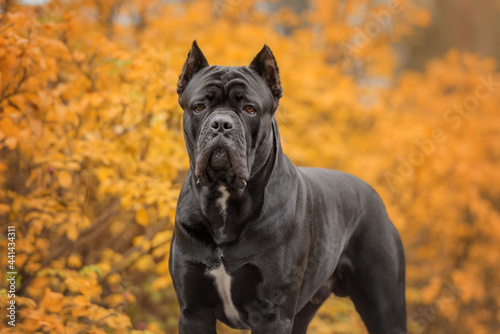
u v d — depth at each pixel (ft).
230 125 12.58
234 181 12.69
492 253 32.99
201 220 13.41
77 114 20.56
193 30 31.68
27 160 21.03
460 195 32.78
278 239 13.38
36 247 20.07
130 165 20.27
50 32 18.74
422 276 33.81
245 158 12.71
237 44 30.48
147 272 25.53
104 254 23.25
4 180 20.04
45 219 19.97
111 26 28.91
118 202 22.12
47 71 19.06
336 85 31.99
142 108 20.65
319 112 30.96
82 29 25.55
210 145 12.53
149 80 20.17
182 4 33.73
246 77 13.48
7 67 17.28
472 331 33.42
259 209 13.30
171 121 21.79
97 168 21.31
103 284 22.44
